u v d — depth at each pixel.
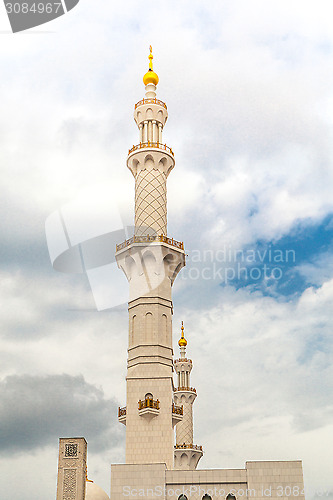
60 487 65.44
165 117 79.88
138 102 80.19
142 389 65.50
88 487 85.75
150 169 74.81
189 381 108.94
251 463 59.22
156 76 82.06
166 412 64.38
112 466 59.75
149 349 66.88
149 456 62.75
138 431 63.88
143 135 78.06
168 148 76.38
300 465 58.91
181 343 112.81
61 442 67.75
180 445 99.31
